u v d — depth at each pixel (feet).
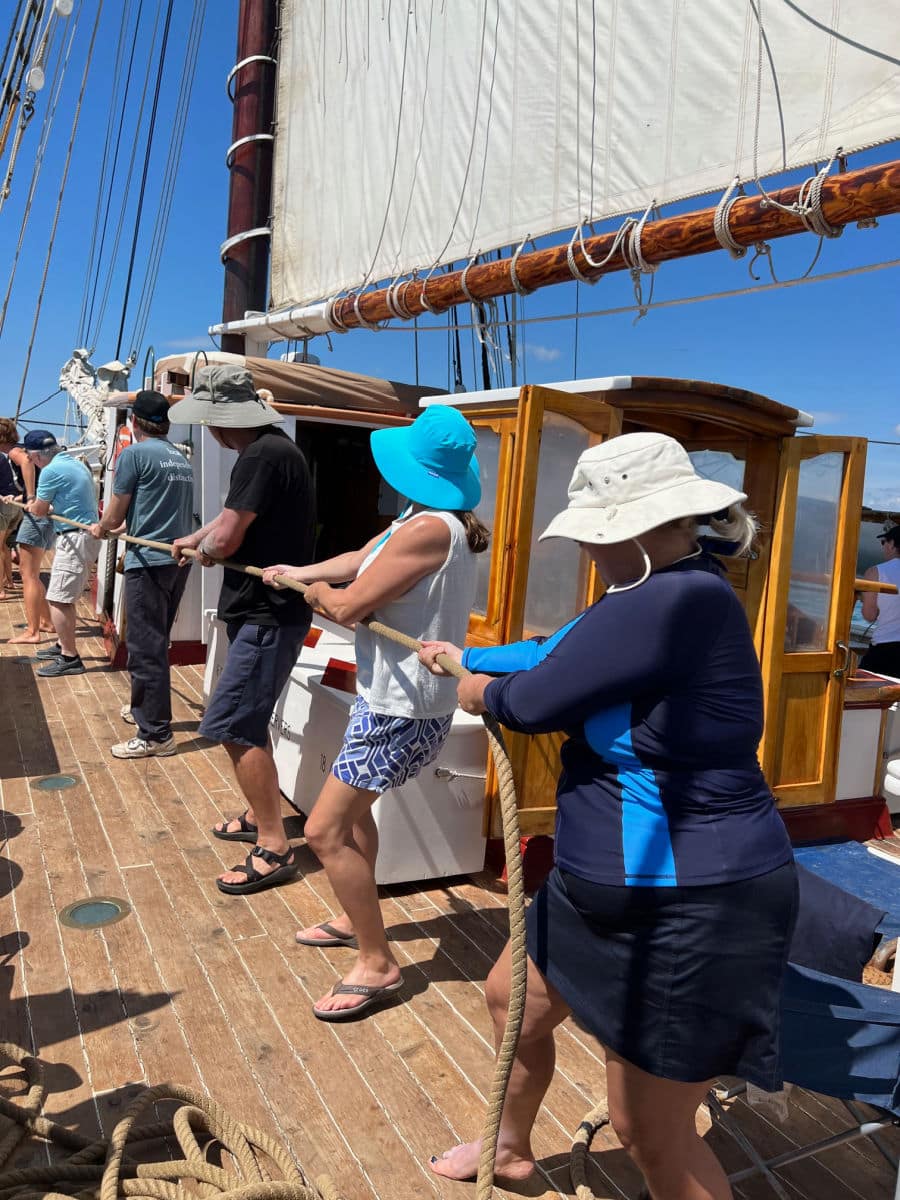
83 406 35.96
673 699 4.38
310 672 12.25
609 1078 4.84
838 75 8.95
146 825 12.10
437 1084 7.35
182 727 16.46
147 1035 7.74
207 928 9.57
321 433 23.67
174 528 14.52
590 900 4.59
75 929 9.41
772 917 4.42
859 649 20.21
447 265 15.21
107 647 22.66
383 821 10.40
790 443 12.45
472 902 10.56
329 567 9.20
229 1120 6.43
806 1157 6.77
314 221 19.34
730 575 13.29
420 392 19.34
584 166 12.25
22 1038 7.60
